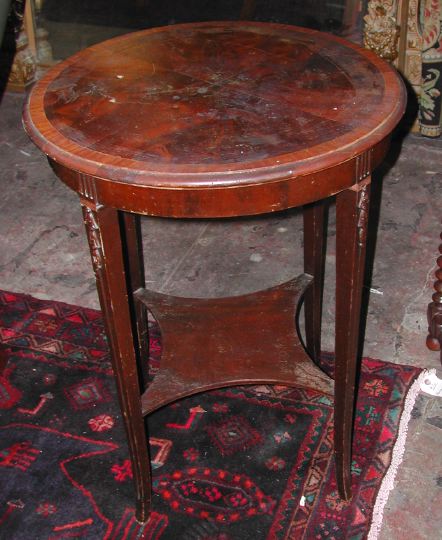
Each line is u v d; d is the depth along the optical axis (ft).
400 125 10.69
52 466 6.40
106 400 7.00
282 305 6.79
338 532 5.78
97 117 4.95
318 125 4.74
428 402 6.84
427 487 6.11
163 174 4.34
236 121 4.82
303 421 6.69
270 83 5.28
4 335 7.73
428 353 7.36
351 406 5.66
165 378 6.14
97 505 6.08
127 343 5.22
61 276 8.59
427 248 8.72
